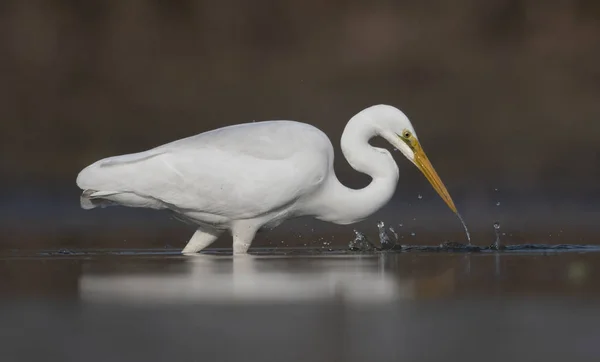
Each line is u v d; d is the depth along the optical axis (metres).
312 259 12.80
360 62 27.58
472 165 24.14
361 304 9.05
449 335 7.82
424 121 25.91
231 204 13.07
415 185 22.53
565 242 15.27
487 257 12.84
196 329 8.05
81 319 8.45
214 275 10.91
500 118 26.06
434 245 15.12
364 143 13.91
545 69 27.55
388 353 7.29
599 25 28.34
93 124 25.61
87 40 27.55
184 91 26.73
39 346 7.51
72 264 12.23
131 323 8.28
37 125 25.31
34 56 27.03
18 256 13.45
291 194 13.15
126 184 12.98
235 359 7.11
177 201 13.05
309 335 7.83
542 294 9.52
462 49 27.94
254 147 13.10
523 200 21.97
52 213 20.22
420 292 9.66
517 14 28.48
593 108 26.39
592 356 7.20
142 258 13.06
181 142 13.26
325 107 26.25
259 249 14.75
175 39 27.98
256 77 27.22
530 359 7.11
